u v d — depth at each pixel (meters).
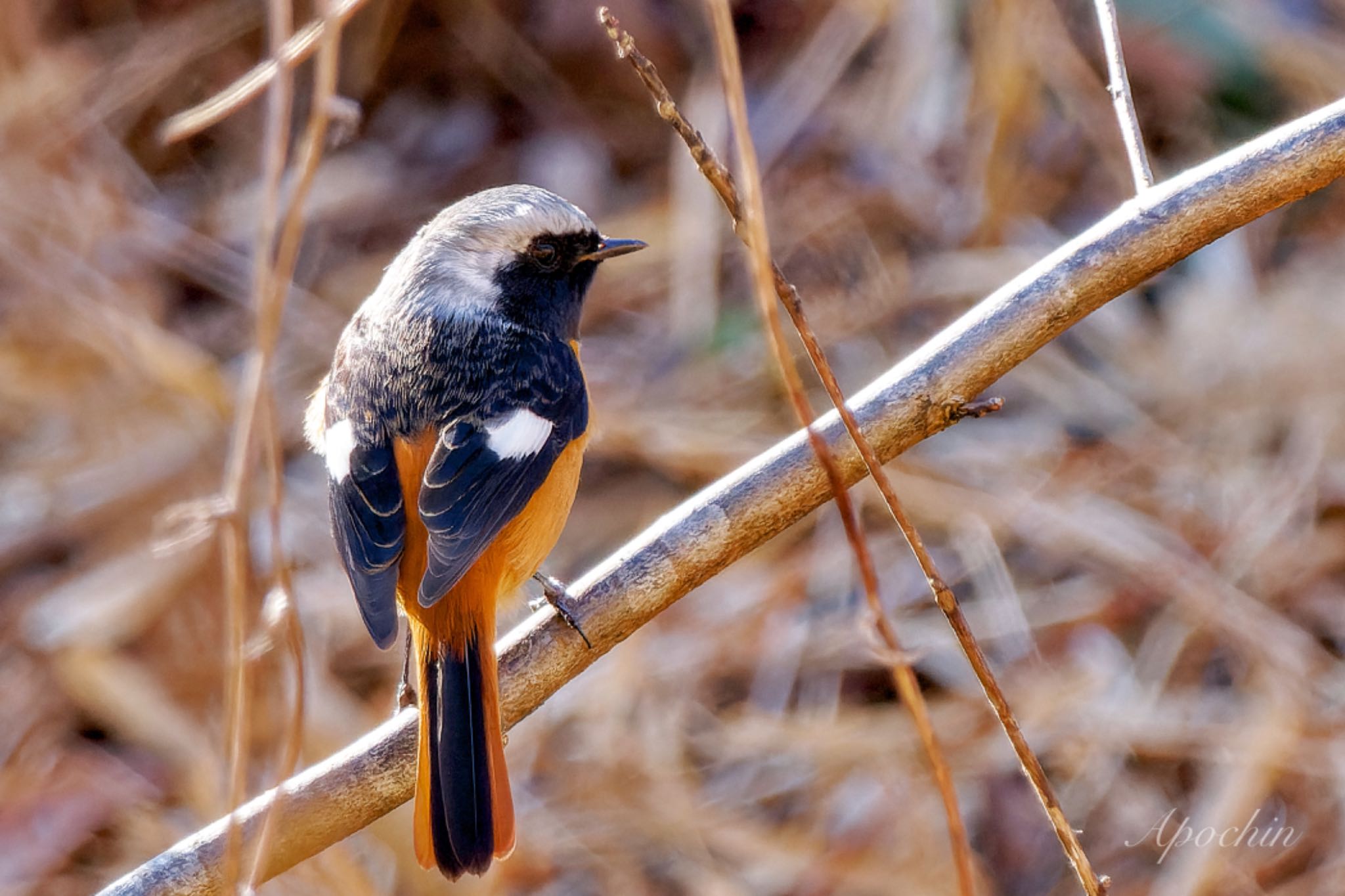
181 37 14.49
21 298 13.08
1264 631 11.10
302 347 13.04
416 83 14.74
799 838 10.48
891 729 10.92
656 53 14.66
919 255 13.43
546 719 11.06
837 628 11.47
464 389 7.48
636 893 10.27
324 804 6.25
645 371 12.92
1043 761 10.73
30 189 13.66
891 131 14.16
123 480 12.23
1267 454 12.15
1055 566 11.72
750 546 6.62
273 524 5.18
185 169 14.26
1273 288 12.95
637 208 13.88
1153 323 13.13
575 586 6.74
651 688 11.25
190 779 10.81
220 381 12.70
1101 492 12.05
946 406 6.43
